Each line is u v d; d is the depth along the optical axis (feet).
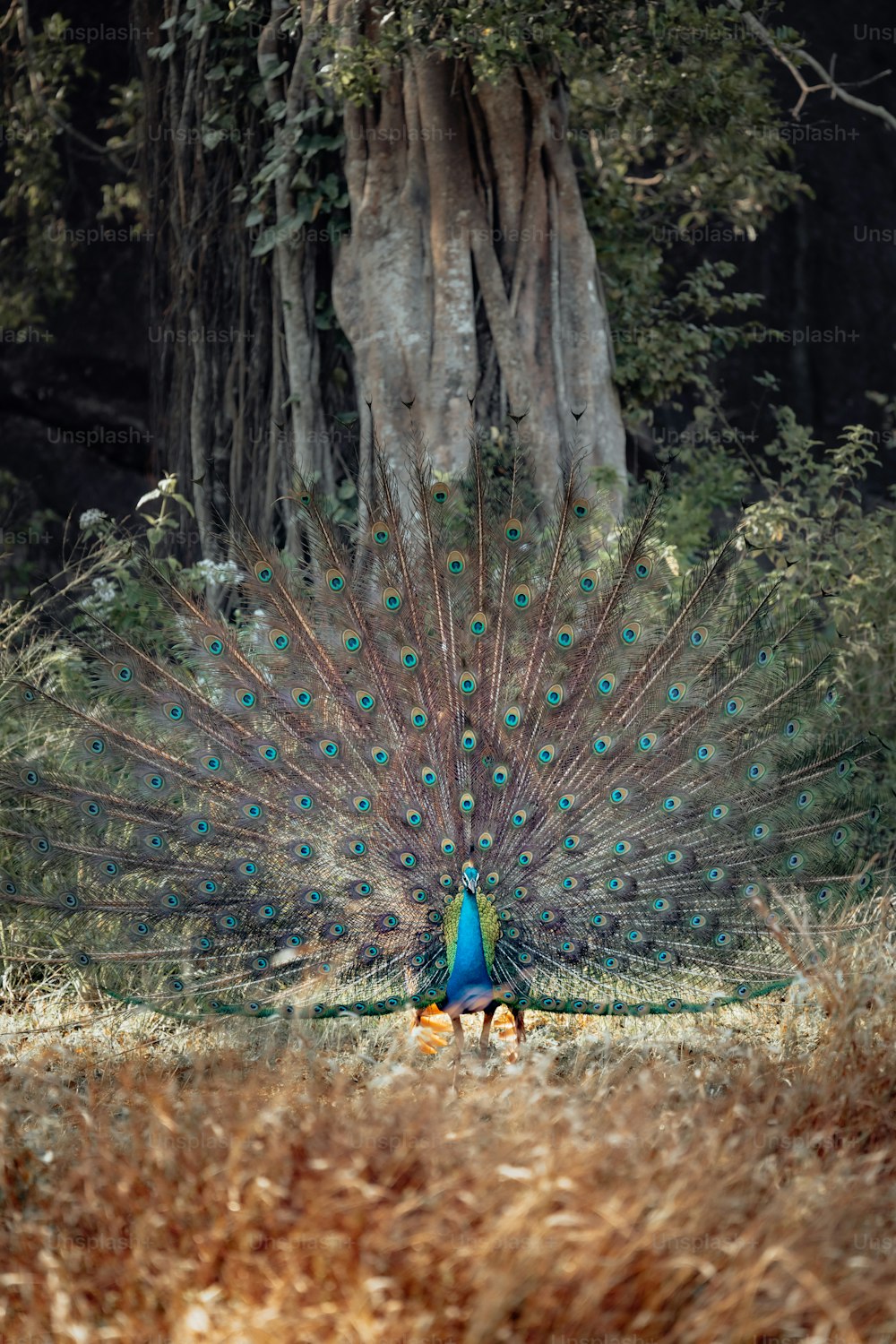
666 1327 19.19
